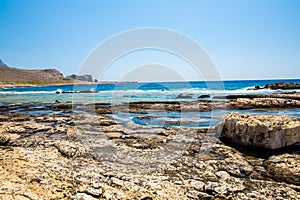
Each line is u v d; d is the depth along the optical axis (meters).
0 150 8.58
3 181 5.75
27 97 43.31
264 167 8.62
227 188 6.82
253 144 10.82
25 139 11.88
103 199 5.64
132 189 6.39
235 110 24.84
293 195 6.51
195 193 6.52
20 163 7.22
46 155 9.02
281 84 54.97
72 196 5.59
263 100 27.62
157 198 5.99
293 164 8.12
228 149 10.61
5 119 18.98
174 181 7.32
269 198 6.34
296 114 21.38
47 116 20.56
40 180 6.13
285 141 10.72
